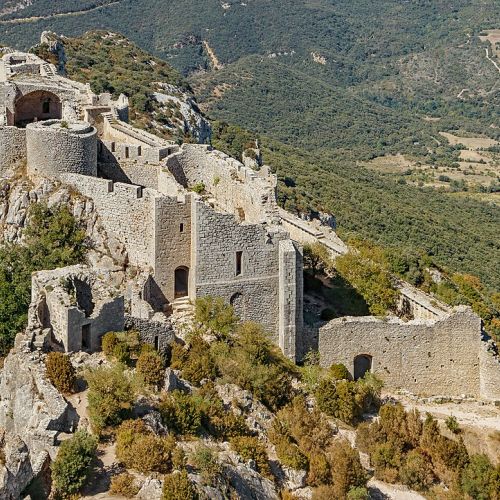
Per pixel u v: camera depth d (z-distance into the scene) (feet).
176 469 165.78
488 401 272.51
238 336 244.63
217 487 168.35
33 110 341.62
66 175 271.90
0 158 283.38
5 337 233.55
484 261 651.66
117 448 168.14
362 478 209.05
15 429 181.06
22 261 257.14
